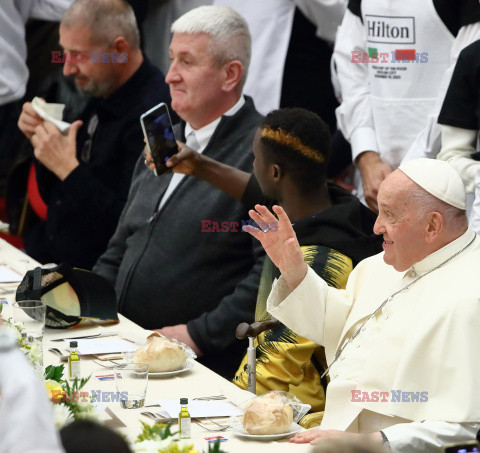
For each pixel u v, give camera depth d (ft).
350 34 64.23
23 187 85.61
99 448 18.78
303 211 47.65
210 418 34.81
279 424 32.91
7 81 82.94
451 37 58.75
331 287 41.11
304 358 43.29
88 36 68.85
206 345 51.62
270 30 75.20
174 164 52.03
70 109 77.77
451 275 35.86
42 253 76.18
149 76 70.64
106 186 68.80
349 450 18.85
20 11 83.87
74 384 32.32
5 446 17.53
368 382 35.86
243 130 57.98
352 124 63.16
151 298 57.31
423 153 57.41
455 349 34.06
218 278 55.93
